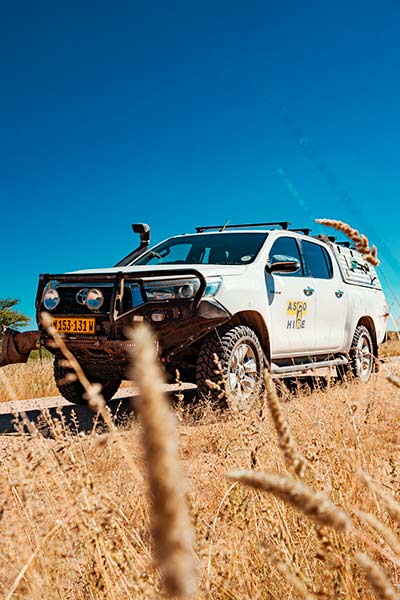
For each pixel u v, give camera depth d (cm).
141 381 26
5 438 377
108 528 150
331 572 136
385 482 201
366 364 767
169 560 25
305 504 49
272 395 73
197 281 509
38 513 168
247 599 139
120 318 498
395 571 151
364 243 130
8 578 149
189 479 243
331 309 706
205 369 501
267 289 588
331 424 255
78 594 156
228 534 167
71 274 527
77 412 586
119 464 242
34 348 540
